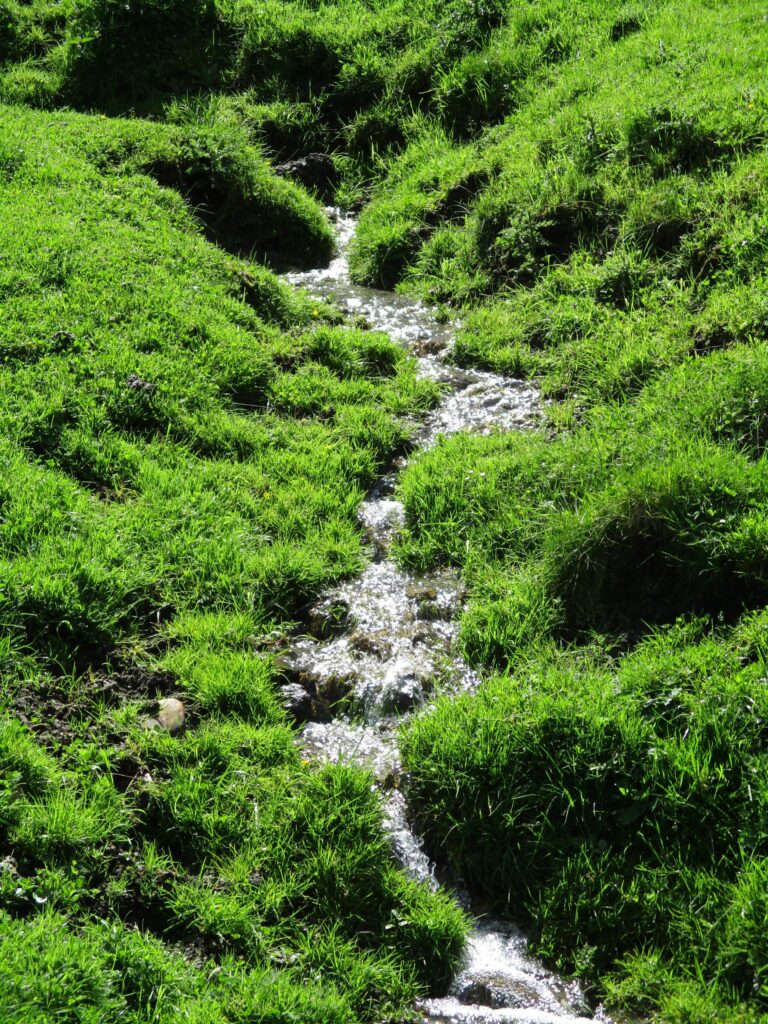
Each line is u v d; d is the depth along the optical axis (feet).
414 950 14.56
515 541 18.79
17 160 25.67
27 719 15.30
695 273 22.27
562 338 22.77
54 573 16.65
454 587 18.60
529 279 24.50
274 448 20.74
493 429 21.33
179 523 18.43
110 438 19.45
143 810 14.99
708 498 17.20
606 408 20.53
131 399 20.01
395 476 20.83
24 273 21.68
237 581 17.97
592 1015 14.08
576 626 17.44
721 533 16.88
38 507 17.43
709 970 14.03
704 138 24.00
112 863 14.51
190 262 24.02
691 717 15.33
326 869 14.84
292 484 20.02
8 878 13.73
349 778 15.58
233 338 22.34
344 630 17.97
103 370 20.29
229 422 20.74
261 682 16.72
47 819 14.32
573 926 14.64
